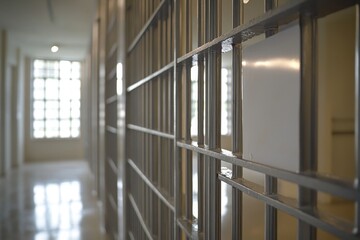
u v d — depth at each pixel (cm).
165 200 171
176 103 153
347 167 318
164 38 180
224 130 139
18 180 743
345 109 318
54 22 704
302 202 71
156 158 208
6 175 800
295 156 71
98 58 596
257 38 94
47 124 1097
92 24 705
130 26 290
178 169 153
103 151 476
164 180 191
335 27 265
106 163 452
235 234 107
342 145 321
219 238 118
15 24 724
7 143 824
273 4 82
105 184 445
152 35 202
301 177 65
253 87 88
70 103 1120
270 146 80
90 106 879
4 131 792
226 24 117
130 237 285
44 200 566
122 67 309
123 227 306
